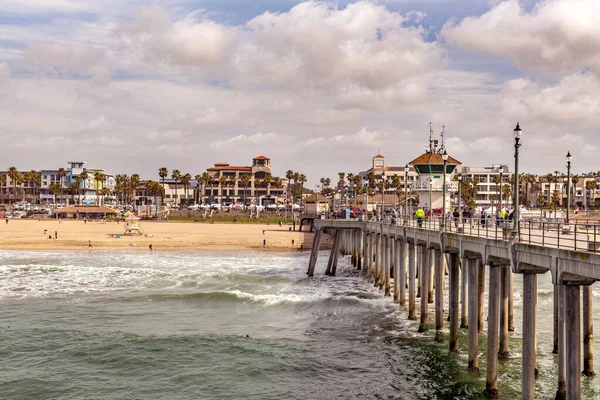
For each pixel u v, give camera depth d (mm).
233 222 152000
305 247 91000
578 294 17406
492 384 23672
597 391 23953
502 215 36938
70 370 30016
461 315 34438
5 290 51406
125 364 30859
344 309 41562
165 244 93062
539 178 175625
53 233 109062
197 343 34219
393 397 25422
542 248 18484
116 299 47188
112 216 159500
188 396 26625
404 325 36188
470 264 25609
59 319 40375
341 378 28125
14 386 27828
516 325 34594
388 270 44625
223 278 57750
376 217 51500
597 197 166125
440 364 28609
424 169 54594
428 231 31672
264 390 27047
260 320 40062
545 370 26703
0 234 105812
